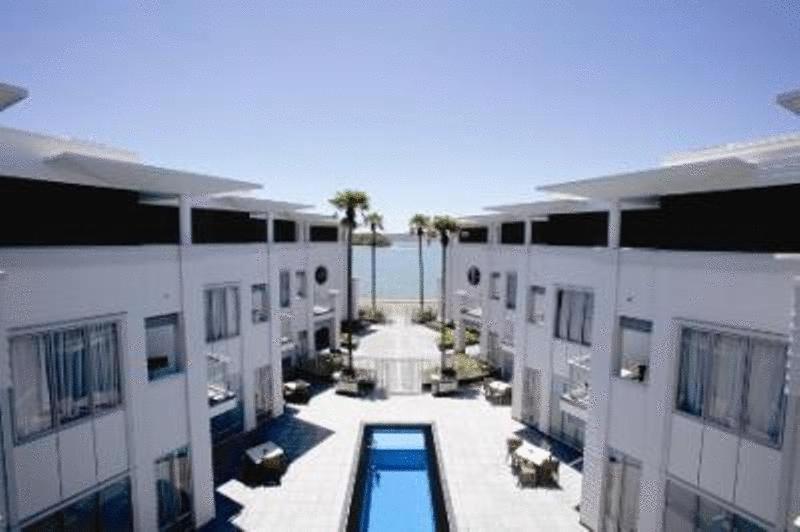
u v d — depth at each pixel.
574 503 15.44
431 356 33.62
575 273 18.75
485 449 19.31
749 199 11.36
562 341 19.62
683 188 12.45
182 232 14.08
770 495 9.25
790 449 8.27
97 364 11.10
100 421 11.11
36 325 9.73
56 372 10.20
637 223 14.48
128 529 11.97
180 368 13.70
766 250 10.97
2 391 8.53
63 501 10.27
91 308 10.87
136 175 12.02
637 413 12.38
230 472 17.33
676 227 13.27
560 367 19.80
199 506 14.01
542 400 20.75
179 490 13.60
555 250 19.81
